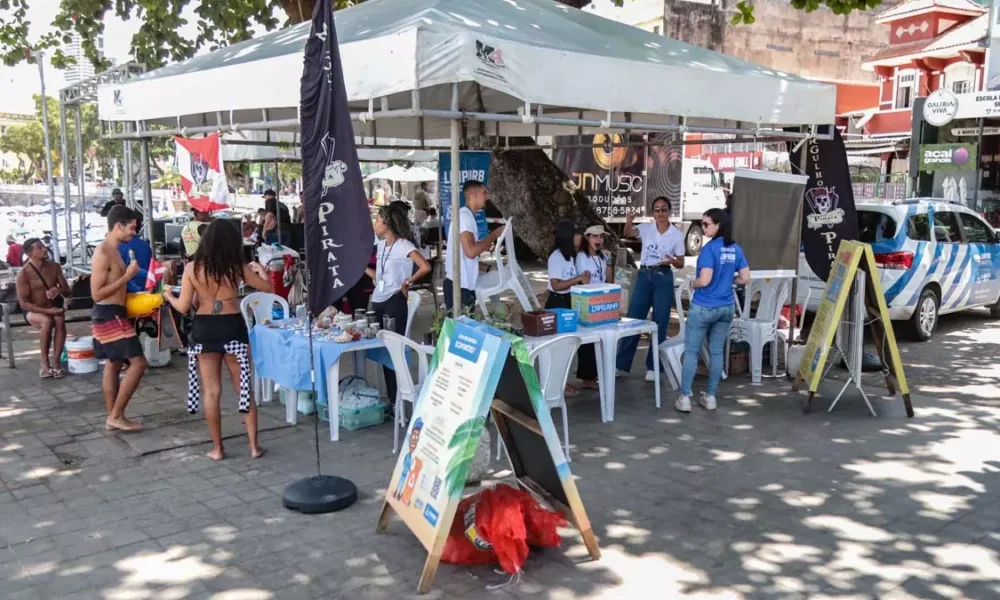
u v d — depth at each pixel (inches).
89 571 157.5
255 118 362.9
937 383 310.7
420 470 161.0
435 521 149.7
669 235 303.9
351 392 254.7
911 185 856.3
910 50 1100.5
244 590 150.3
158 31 478.6
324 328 252.7
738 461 221.3
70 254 522.9
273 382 281.6
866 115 1168.8
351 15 265.4
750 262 306.5
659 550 167.2
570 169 752.3
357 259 188.1
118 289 241.3
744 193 299.1
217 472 212.4
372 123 380.5
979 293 432.5
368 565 160.4
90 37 490.0
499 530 154.3
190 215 665.6
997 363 346.6
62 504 191.3
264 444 235.5
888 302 378.9
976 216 432.5
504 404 175.9
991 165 876.6
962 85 1050.1
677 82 243.4
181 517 183.5
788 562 161.8
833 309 266.8
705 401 272.5
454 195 214.7
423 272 256.5
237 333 216.2
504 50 196.9
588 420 260.4
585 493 198.4
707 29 1314.0
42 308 311.9
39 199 1419.8
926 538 172.2
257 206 1055.0
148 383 309.3
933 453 227.1
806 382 289.7
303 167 187.3
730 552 166.2
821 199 328.8
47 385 304.8
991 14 965.8
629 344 310.0
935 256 392.2
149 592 149.5
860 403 280.4
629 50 252.4
